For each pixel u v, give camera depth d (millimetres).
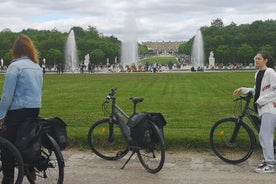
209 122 15633
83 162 10695
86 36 182250
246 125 10594
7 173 8062
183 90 32938
